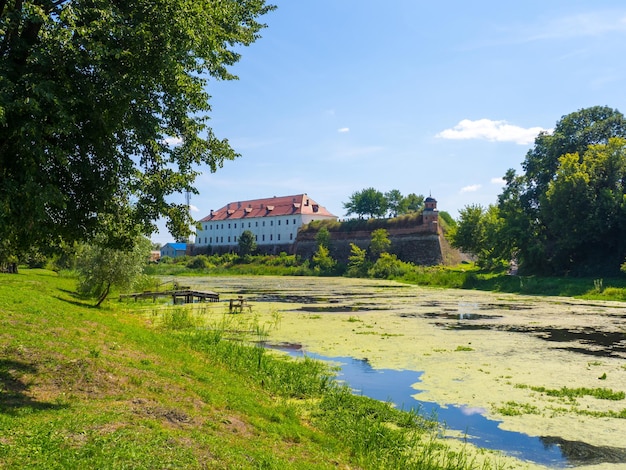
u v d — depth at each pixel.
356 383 16.67
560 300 48.09
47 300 21.55
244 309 38.12
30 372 10.55
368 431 11.64
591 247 64.81
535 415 13.47
